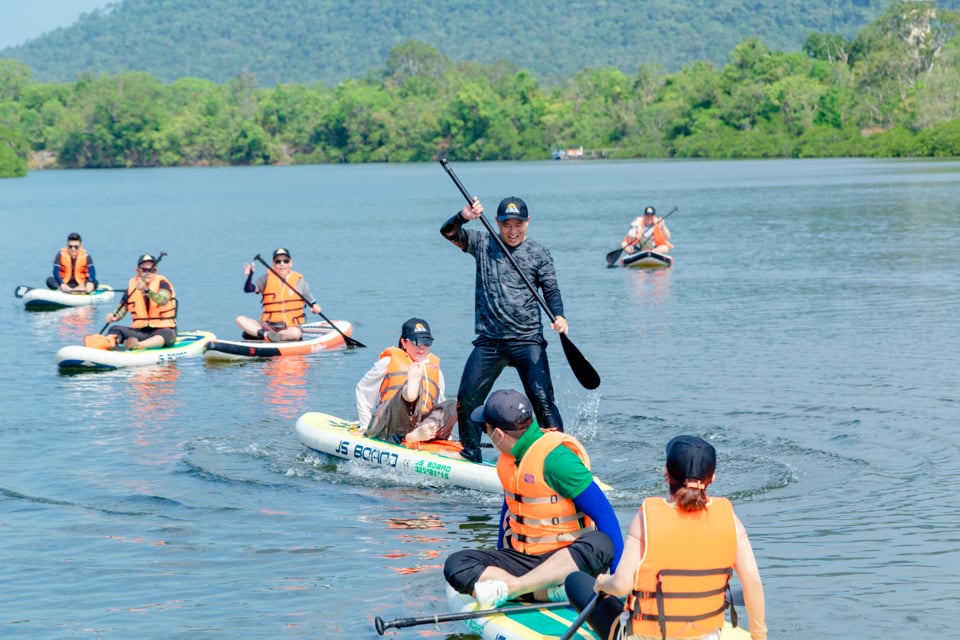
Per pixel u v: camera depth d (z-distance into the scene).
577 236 73.44
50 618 13.70
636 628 10.70
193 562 15.56
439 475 19.23
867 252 55.97
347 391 27.70
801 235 67.31
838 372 26.88
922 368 26.95
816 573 14.50
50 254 69.75
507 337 19.20
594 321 36.97
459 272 53.41
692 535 10.45
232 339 36.16
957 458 19.38
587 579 12.02
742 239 66.12
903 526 16.14
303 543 16.30
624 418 23.09
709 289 44.12
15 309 45.75
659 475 19.09
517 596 12.89
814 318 35.66
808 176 152.25
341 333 33.53
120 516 17.66
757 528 16.31
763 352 30.02
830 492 17.83
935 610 13.26
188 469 20.27
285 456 21.22
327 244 71.75
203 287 50.34
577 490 12.81
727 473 19.00
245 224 94.31
